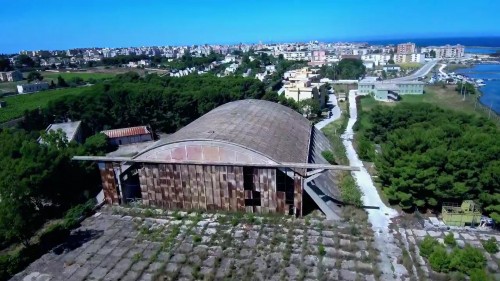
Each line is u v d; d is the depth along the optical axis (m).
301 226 40.72
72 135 75.19
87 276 33.84
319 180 47.53
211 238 38.94
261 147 43.12
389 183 46.72
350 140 77.25
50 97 130.62
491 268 33.16
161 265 34.94
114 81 120.50
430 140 46.25
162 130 90.06
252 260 35.12
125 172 46.09
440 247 34.19
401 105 78.44
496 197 39.44
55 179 45.97
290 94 111.88
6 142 53.03
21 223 35.31
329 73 195.88
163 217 43.84
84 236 40.47
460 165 41.34
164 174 44.75
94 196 50.06
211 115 59.38
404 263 34.19
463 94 144.00
